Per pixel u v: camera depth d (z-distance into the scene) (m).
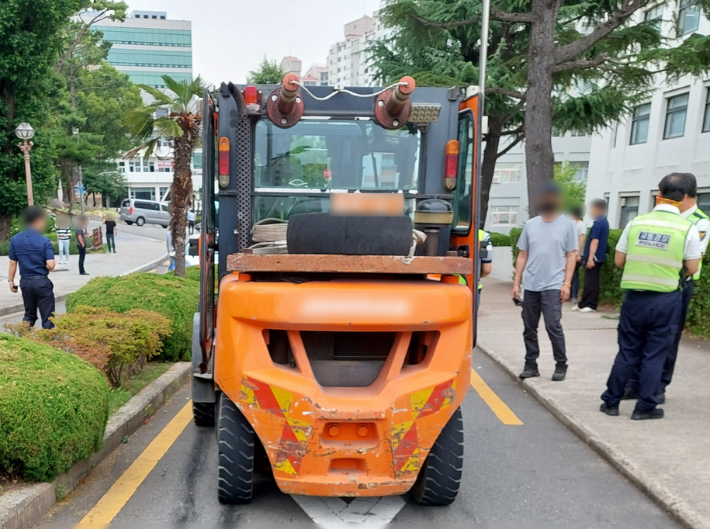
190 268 13.43
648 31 14.07
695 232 5.06
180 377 6.76
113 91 57.53
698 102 19.73
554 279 6.52
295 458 3.46
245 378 3.49
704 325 8.78
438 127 4.90
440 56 18.67
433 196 4.89
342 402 3.45
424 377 3.55
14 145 26.25
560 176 32.22
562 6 16.59
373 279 3.78
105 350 5.43
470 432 5.38
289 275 3.77
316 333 3.74
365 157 4.86
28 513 3.45
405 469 3.51
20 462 3.69
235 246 4.73
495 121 20.05
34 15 24.42
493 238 22.73
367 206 3.81
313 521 3.73
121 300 7.38
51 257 8.62
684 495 3.89
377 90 4.80
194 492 4.08
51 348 4.59
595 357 7.76
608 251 11.84
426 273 3.57
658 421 5.30
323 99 4.73
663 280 5.07
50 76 27.31
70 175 50.47
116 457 4.66
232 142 4.64
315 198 4.84
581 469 4.55
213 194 4.79
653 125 22.00
